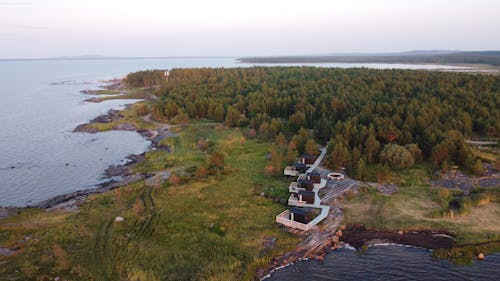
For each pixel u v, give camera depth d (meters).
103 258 37.31
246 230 43.72
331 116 87.19
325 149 74.31
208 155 75.38
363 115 80.25
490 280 35.31
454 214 47.22
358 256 39.34
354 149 63.53
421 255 39.41
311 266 37.69
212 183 59.16
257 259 37.56
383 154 63.72
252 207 50.16
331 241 41.94
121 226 44.53
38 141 91.25
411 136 69.88
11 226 44.75
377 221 46.00
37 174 67.38
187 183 59.19
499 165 60.09
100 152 82.38
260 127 88.81
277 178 61.19
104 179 64.88
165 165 69.94
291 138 82.75
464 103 86.81
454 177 58.84
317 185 55.81
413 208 49.38
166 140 89.56
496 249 40.00
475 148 69.06
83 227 43.91
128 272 34.84
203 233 43.06
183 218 46.88
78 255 37.81
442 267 37.38
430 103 86.06
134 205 49.72
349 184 56.66
